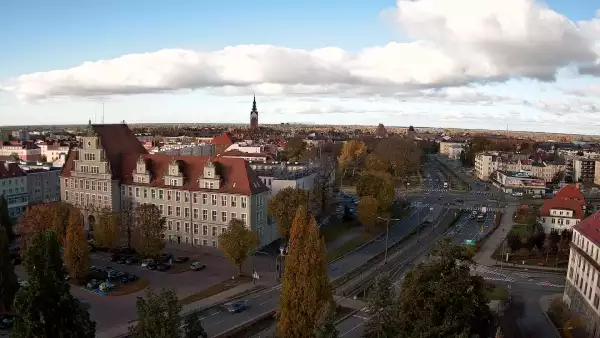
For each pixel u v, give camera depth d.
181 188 132.62
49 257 54.34
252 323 80.69
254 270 107.88
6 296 78.50
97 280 100.38
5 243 78.62
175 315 45.94
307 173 171.25
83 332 51.38
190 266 111.69
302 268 58.97
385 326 53.88
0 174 163.50
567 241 131.12
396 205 197.25
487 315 56.44
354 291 98.75
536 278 113.88
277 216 123.06
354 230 154.00
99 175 142.88
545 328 84.06
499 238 150.62
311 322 58.44
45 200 183.75
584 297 85.31
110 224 116.88
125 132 155.12
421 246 138.62
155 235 110.75
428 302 50.94
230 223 108.56
